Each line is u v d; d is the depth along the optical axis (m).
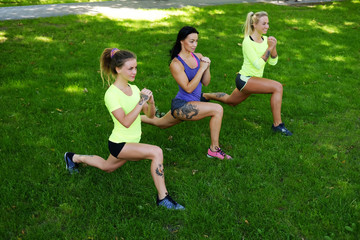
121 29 9.69
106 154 4.43
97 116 5.41
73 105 5.68
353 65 7.79
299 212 3.48
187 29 4.04
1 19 10.34
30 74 6.75
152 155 3.46
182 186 3.89
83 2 13.91
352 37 9.66
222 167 4.24
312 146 4.70
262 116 5.55
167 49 8.41
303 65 7.76
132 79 3.37
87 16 10.92
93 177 3.99
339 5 13.57
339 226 3.27
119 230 3.23
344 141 4.86
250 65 4.94
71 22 10.20
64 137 4.80
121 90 3.41
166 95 6.23
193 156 4.45
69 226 3.26
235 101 5.46
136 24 10.24
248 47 4.80
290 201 3.68
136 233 3.23
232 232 3.22
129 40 8.85
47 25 9.82
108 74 3.52
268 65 7.72
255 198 3.68
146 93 3.41
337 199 3.63
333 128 5.21
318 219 3.41
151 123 4.89
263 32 4.77
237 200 3.65
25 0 14.18
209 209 3.55
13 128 4.91
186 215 3.44
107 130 5.02
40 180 3.89
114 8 12.59
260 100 6.16
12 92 5.98
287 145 4.75
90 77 6.76
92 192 3.75
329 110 5.72
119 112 3.31
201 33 9.62
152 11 12.02
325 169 4.21
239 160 4.35
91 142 4.71
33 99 5.77
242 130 5.09
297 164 4.29
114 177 4.00
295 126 5.26
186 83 4.20
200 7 12.77
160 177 3.48
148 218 3.45
